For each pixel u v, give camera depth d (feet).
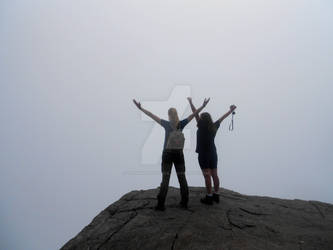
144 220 11.04
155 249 8.86
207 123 12.93
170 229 10.07
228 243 8.97
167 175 12.02
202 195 15.06
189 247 8.79
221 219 11.06
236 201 14.44
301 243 9.18
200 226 10.27
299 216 12.46
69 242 10.28
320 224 11.43
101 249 9.29
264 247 8.77
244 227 10.40
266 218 11.84
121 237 9.83
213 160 12.92
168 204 13.06
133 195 15.15
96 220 12.18
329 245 9.05
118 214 12.27
